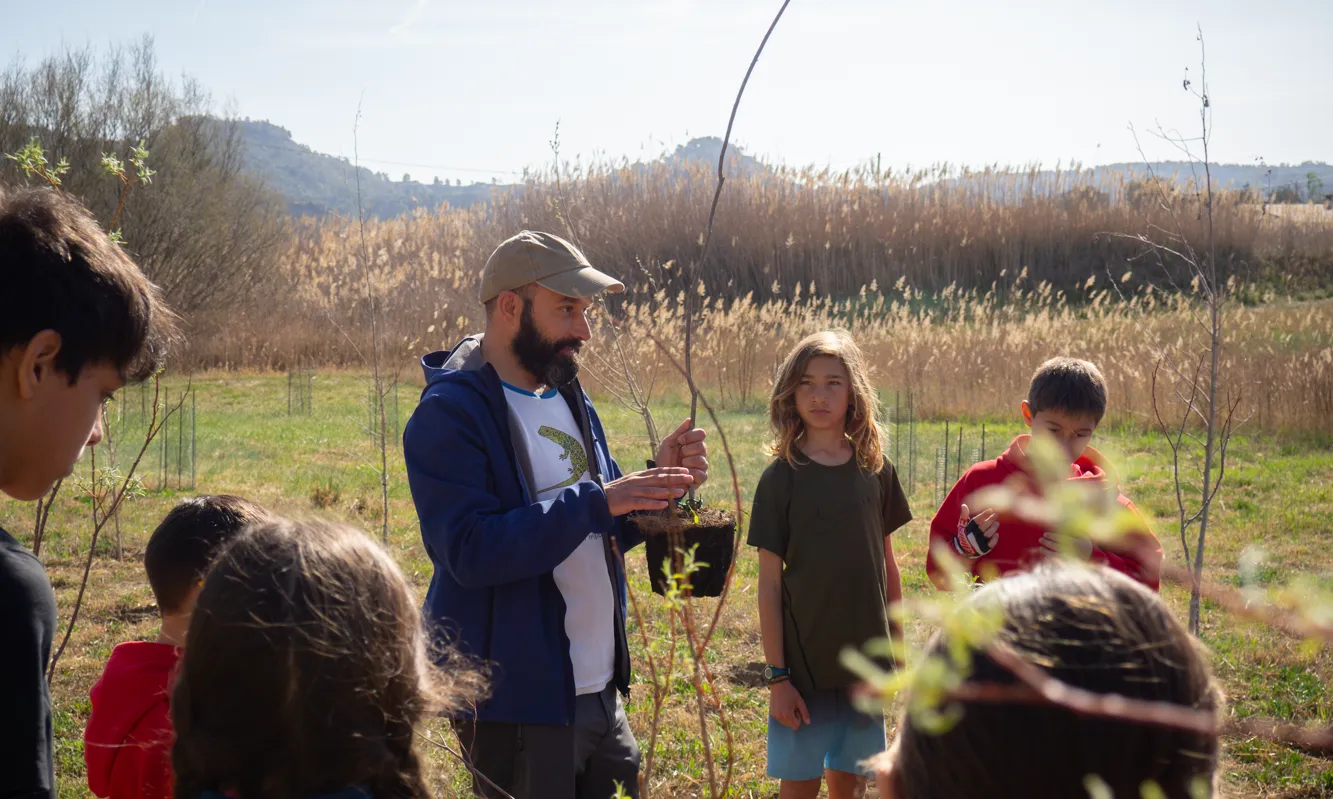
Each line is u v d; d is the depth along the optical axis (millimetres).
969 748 827
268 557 1250
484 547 2283
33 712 1261
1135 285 27922
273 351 22141
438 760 3109
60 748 4414
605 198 27062
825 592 2875
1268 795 3934
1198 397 11914
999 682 817
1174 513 9109
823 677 2877
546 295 2562
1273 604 559
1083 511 569
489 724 2391
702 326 16922
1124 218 28438
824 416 2900
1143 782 809
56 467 1421
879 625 2896
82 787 4031
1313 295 26859
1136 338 16953
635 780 2645
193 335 21844
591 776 2592
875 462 2990
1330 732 854
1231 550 7836
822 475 2930
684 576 1893
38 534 3320
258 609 1200
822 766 2939
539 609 2420
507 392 2627
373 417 13422
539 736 2391
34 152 2859
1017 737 809
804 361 2936
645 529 2475
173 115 23938
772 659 2943
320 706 1195
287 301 24438
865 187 28750
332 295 19969
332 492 9664
